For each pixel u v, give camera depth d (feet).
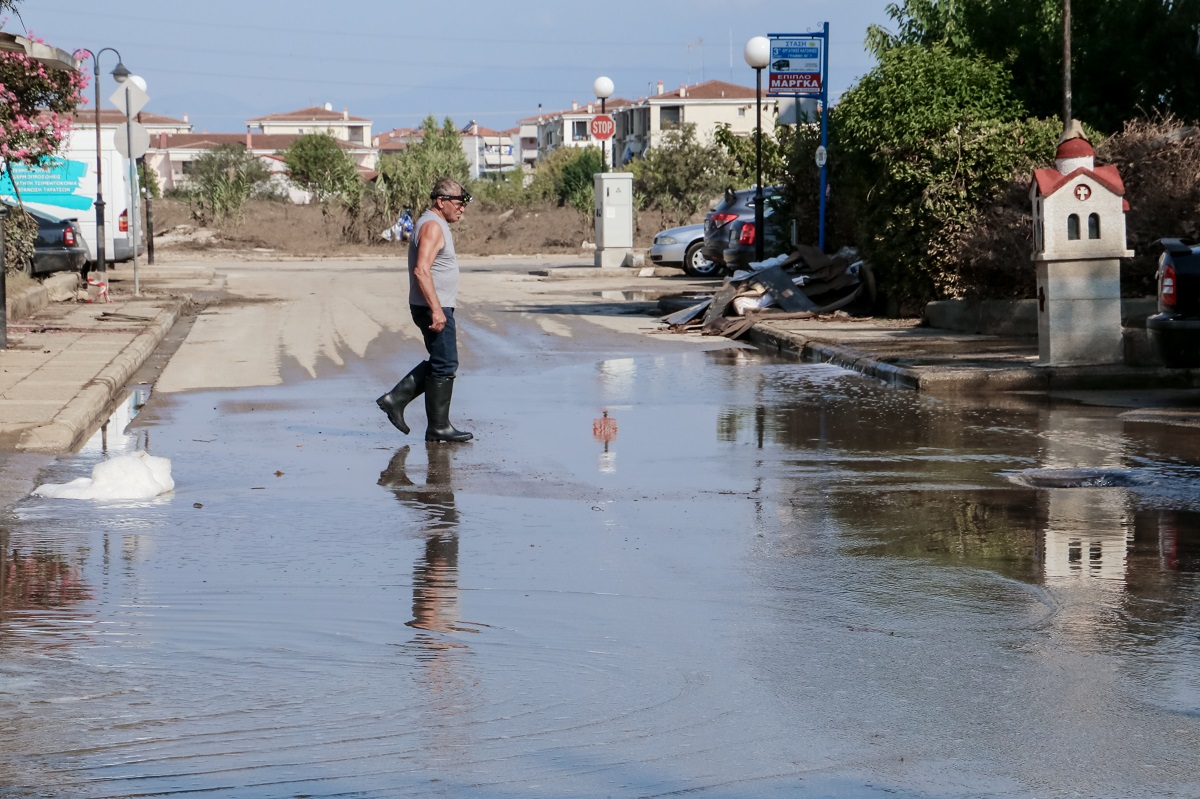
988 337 60.54
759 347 63.93
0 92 67.97
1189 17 79.71
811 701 16.76
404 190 199.00
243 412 42.75
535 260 166.20
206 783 14.19
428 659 18.45
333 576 22.99
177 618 20.36
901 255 68.54
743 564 23.86
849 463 33.81
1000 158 65.00
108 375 47.19
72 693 16.97
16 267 80.84
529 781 14.30
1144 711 16.35
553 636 19.56
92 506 28.66
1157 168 61.00
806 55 90.07
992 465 33.32
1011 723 15.96
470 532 26.40
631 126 480.64
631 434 38.45
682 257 123.54
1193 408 42.22
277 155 463.42
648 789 14.10
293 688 17.22
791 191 97.19
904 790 14.06
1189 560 23.89
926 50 69.67
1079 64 80.23
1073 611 20.75
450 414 42.42
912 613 20.72
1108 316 47.57
